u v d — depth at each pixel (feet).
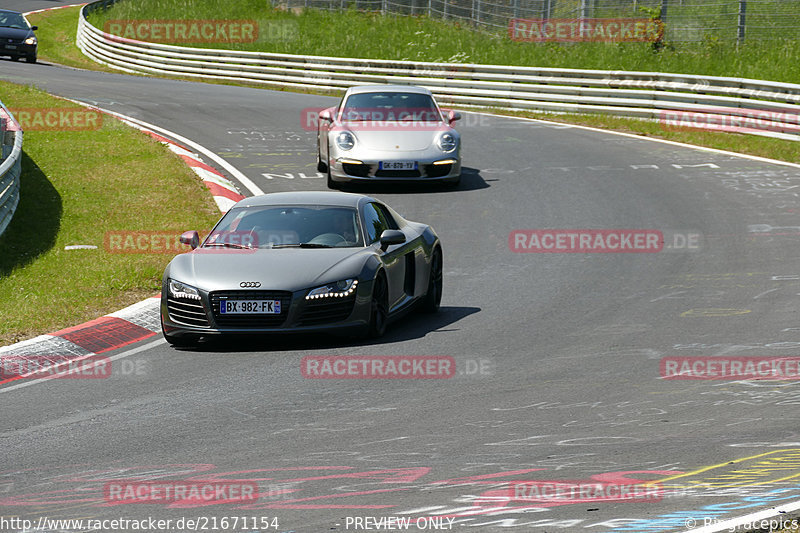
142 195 202.08
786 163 237.25
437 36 468.34
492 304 132.46
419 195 210.38
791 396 88.38
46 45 561.43
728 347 106.73
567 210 193.88
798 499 63.10
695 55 372.58
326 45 480.23
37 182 209.15
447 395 91.71
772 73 342.03
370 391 93.61
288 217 123.03
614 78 312.29
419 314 129.70
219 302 110.01
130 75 437.58
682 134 279.69
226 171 233.14
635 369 99.14
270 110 323.78
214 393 94.27
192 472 72.08
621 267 151.43
